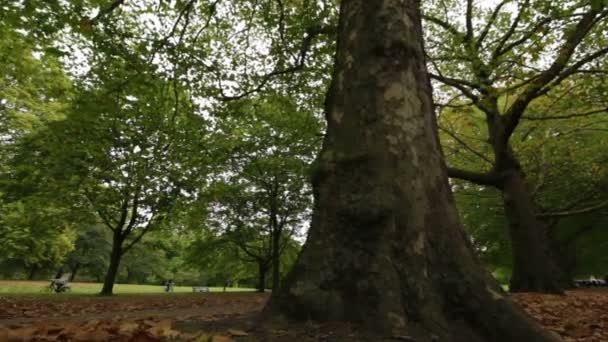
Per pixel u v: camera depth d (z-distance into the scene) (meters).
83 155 15.59
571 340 3.89
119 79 8.30
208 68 9.16
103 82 8.63
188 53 8.73
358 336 2.62
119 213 19.86
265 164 19.33
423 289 2.87
